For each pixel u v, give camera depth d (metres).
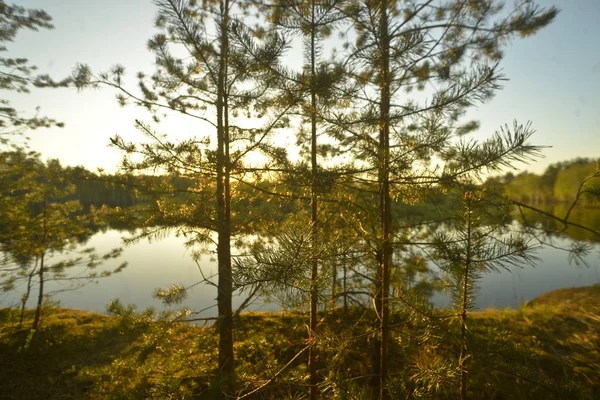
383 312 3.30
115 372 4.05
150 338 3.73
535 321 6.46
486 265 2.05
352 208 4.15
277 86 3.44
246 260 1.64
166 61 3.84
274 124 3.79
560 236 2.64
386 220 3.34
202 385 3.53
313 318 4.21
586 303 7.33
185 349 4.03
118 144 3.56
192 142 3.78
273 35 3.15
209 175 3.99
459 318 2.29
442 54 3.31
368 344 5.33
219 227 3.93
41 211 7.60
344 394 2.11
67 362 6.38
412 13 3.44
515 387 2.53
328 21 3.35
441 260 2.48
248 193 4.48
